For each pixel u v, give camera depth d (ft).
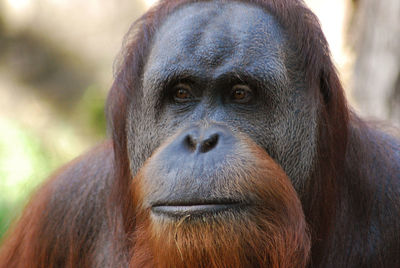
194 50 27.53
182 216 25.17
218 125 26.78
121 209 31.78
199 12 28.86
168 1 30.45
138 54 29.86
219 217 25.14
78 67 115.44
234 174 25.32
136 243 29.07
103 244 33.19
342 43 63.93
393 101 53.83
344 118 30.58
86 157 35.73
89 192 33.94
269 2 29.19
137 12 118.62
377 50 55.31
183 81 27.66
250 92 27.63
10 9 113.60
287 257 26.99
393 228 31.76
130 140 30.53
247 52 27.40
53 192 34.63
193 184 25.09
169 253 25.86
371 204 31.76
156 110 28.53
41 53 114.42
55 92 112.98
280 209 26.71
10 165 80.53
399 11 54.13
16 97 110.22
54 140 100.94
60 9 115.65
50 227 34.09
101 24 117.19
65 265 34.01
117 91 31.17
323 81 30.09
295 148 28.60
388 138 35.12
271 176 26.35
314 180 29.58
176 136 26.86
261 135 27.76
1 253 36.99
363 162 32.22
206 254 25.43
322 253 30.53
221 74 26.99
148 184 26.35
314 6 85.97
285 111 28.12
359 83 56.85
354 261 31.65
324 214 30.27
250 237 25.81
